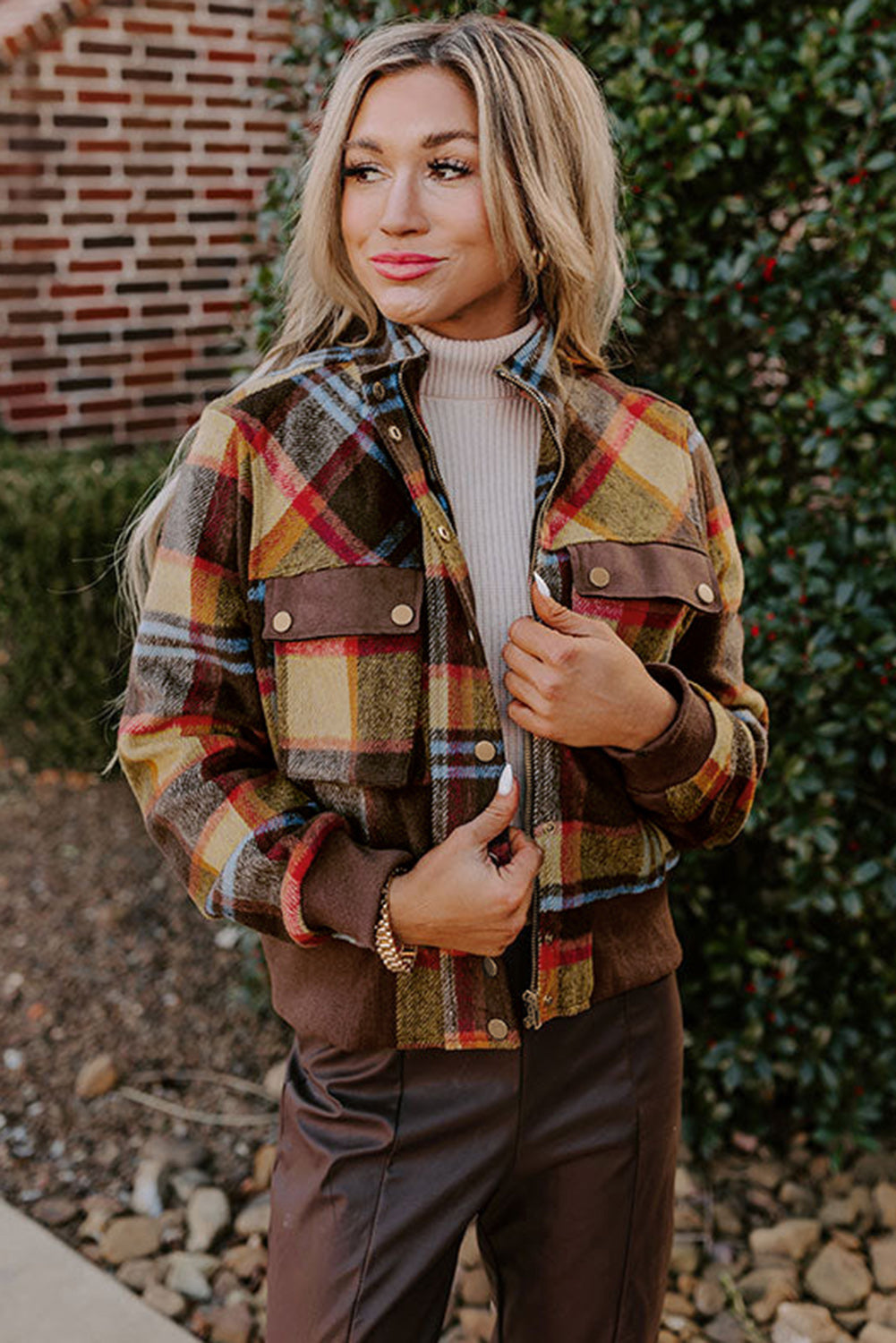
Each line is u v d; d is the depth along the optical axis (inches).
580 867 50.7
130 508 156.8
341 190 50.1
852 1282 90.6
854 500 94.7
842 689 96.2
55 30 173.0
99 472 164.6
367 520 48.6
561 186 49.3
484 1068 50.1
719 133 90.2
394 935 46.5
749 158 93.0
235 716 49.9
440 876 45.4
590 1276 53.4
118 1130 108.0
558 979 50.2
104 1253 94.7
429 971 49.5
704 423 95.4
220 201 191.0
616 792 51.8
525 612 50.5
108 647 161.6
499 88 47.4
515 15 90.6
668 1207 55.6
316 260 51.7
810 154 88.7
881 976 103.0
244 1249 94.7
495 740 48.7
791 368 96.3
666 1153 54.5
